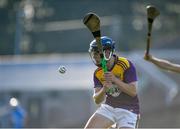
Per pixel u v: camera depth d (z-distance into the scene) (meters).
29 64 55.66
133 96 18.23
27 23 82.25
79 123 50.69
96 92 18.53
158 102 54.56
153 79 56.59
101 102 18.56
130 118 18.38
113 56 18.23
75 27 80.75
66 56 73.56
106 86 17.72
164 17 90.06
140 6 86.88
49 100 53.25
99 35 17.45
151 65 57.06
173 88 55.78
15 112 30.89
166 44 80.56
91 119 18.52
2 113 37.72
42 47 79.62
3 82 54.62
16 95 53.84
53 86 53.75
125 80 18.17
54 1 84.44
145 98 55.16
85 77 54.00
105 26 78.19
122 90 17.91
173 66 19.28
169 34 88.12
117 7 82.19
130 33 79.44
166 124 48.94
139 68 56.91
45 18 84.31
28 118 51.38
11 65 55.69
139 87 55.81
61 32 79.69
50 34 80.50
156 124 48.94
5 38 78.44
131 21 80.44
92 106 52.28
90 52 17.98
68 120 51.53
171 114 51.22
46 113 52.53
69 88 53.34
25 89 53.94
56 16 83.25
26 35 80.44
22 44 77.75
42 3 86.62
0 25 80.50
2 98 52.69
